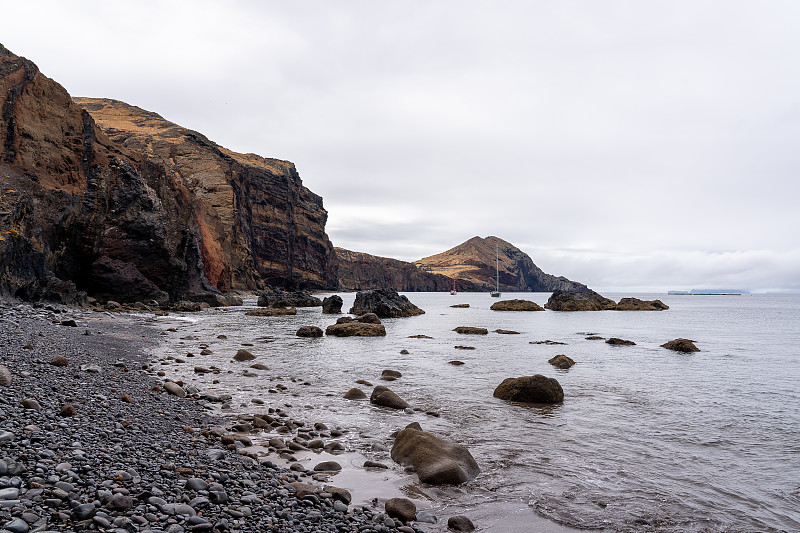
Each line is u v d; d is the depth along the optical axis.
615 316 79.50
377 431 12.59
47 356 15.85
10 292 37.28
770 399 17.14
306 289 173.62
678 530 7.50
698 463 10.51
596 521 7.74
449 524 7.46
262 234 147.25
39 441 7.48
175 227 67.50
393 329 48.94
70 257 53.56
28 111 55.88
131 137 131.00
